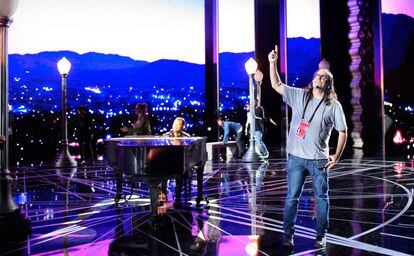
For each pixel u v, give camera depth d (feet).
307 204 19.36
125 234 15.11
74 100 42.78
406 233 14.52
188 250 13.16
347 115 47.01
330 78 12.48
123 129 24.23
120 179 20.16
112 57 45.21
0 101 15.25
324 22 47.01
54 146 40.96
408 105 46.24
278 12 48.34
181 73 47.78
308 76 48.91
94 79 44.27
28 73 41.06
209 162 36.86
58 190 24.23
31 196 22.50
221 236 14.62
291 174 13.05
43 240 14.47
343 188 23.34
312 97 12.66
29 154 39.75
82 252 13.16
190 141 17.42
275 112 48.55
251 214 17.80
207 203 19.72
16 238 14.73
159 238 14.52
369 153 41.34
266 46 48.83
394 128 46.70
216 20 47.75
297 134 12.80
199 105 48.21
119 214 18.24
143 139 19.53
